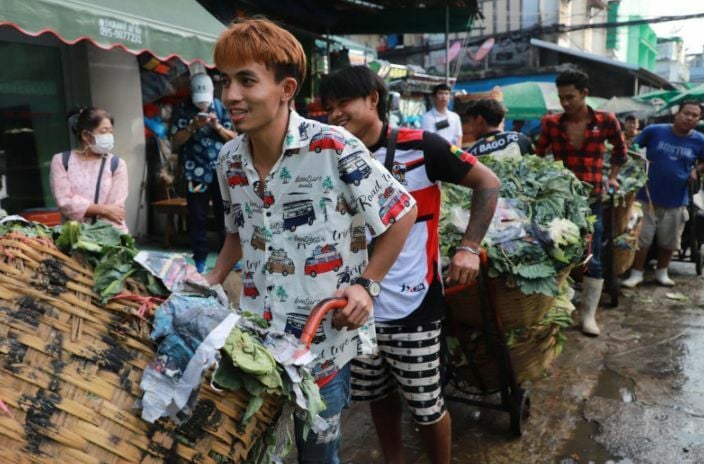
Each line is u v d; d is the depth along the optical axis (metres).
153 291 1.26
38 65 5.28
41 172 5.38
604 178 5.32
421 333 2.22
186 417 1.15
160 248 6.02
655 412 3.37
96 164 3.60
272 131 1.56
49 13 3.44
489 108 3.73
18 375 1.05
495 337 2.82
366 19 8.22
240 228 1.75
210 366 1.18
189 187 4.98
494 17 20.98
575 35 23.45
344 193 1.62
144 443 1.12
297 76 1.55
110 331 1.15
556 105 13.27
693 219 6.52
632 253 5.57
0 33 4.96
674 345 4.43
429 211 2.23
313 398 1.33
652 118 20.75
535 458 2.91
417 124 11.14
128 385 1.13
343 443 3.10
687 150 5.94
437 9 7.93
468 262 2.21
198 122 4.80
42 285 1.14
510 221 2.85
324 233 1.62
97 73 5.68
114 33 3.80
